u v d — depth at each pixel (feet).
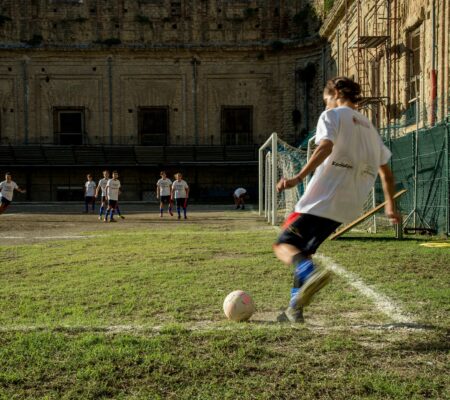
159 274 26.91
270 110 135.13
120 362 13.28
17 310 19.51
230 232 51.37
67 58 134.62
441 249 35.68
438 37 57.06
